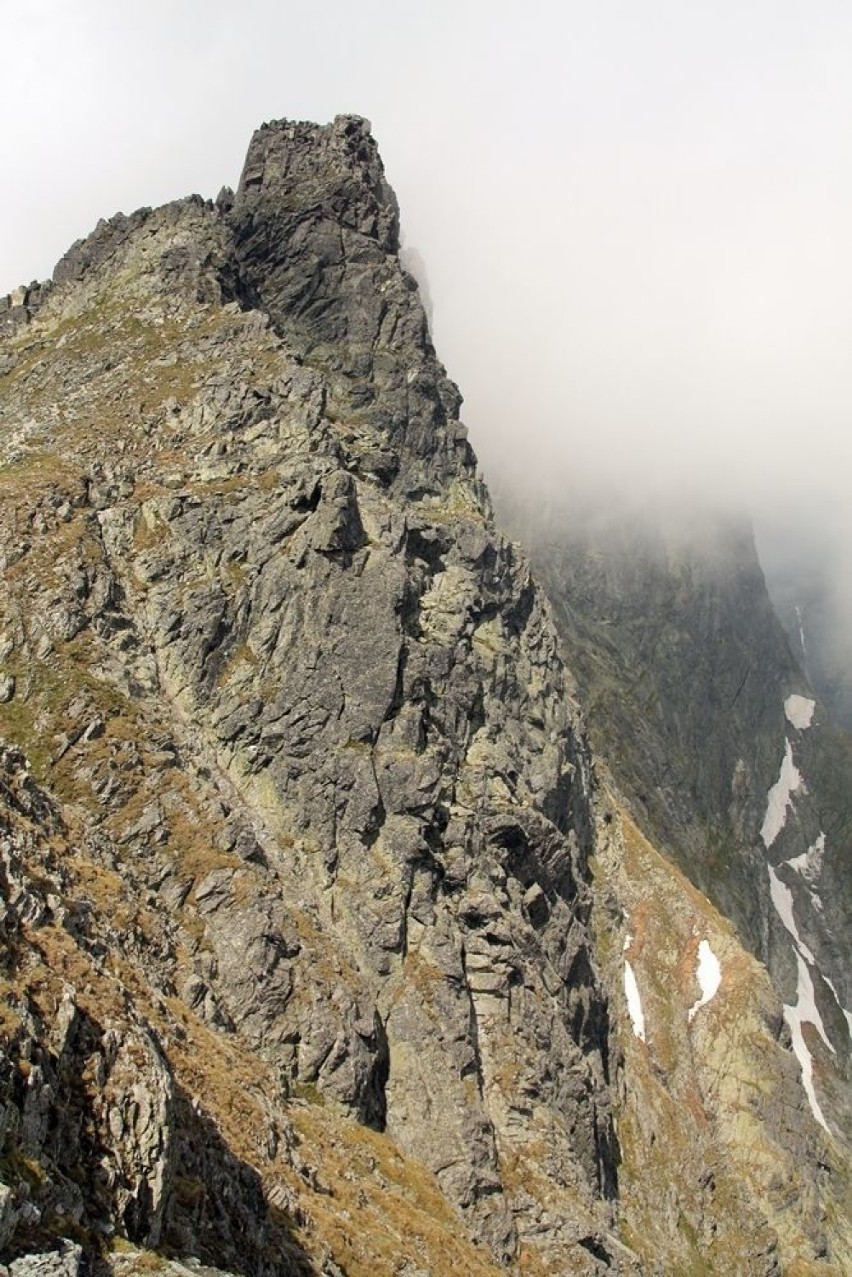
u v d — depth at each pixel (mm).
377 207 130750
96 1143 28500
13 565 74312
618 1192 76438
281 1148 44875
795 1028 183750
